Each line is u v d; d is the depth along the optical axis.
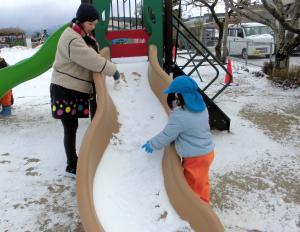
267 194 3.82
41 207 3.57
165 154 3.02
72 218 3.37
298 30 8.72
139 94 4.08
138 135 3.37
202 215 2.32
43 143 5.39
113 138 3.32
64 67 3.56
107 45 5.04
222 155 4.84
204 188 2.95
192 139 2.83
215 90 9.63
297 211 3.49
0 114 7.15
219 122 5.79
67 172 4.20
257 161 4.66
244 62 16.23
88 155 2.65
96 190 2.71
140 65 4.76
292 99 8.22
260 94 8.90
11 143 5.44
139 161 3.07
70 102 3.64
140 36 5.22
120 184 2.83
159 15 5.01
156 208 2.62
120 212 2.57
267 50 17.44
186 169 2.91
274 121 6.44
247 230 3.18
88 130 2.90
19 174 4.33
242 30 18.42
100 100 3.25
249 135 5.64
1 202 3.68
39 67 6.43
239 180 4.14
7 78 6.38
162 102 3.80
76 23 3.49
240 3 12.34
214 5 17.23
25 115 7.12
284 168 4.45
